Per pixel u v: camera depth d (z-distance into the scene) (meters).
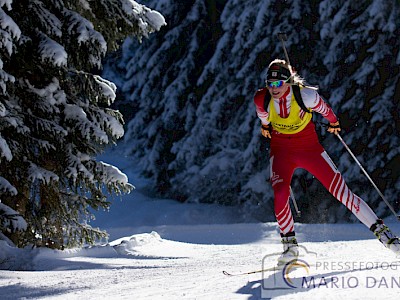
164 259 8.16
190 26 23.52
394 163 17.69
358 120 17.89
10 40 7.66
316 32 19.14
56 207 9.09
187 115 23.20
